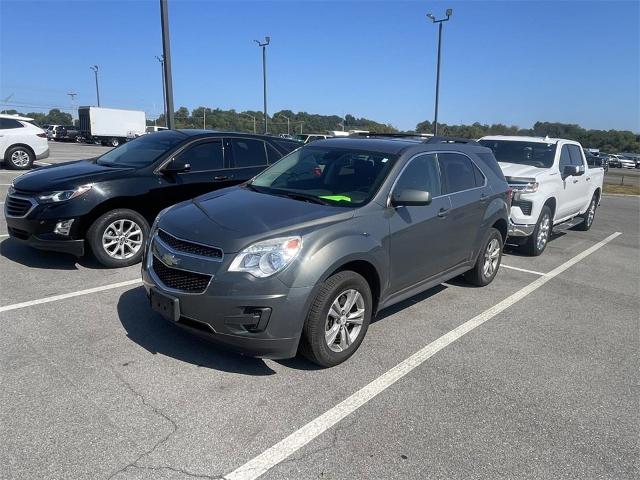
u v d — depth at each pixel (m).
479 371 4.16
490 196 6.04
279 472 2.82
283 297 3.60
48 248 5.88
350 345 4.18
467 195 5.62
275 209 4.15
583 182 10.23
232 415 3.32
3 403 3.31
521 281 6.89
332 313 3.96
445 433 3.28
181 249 3.84
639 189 25.45
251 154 7.52
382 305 4.55
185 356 4.07
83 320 4.66
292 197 4.54
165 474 2.75
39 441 2.96
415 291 5.02
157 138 7.19
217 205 4.35
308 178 4.93
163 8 13.48
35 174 6.30
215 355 4.12
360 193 4.50
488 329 5.08
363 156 4.95
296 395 3.62
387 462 2.96
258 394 3.60
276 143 7.89
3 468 2.73
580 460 3.10
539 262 8.11
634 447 3.26
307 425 3.27
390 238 4.41
